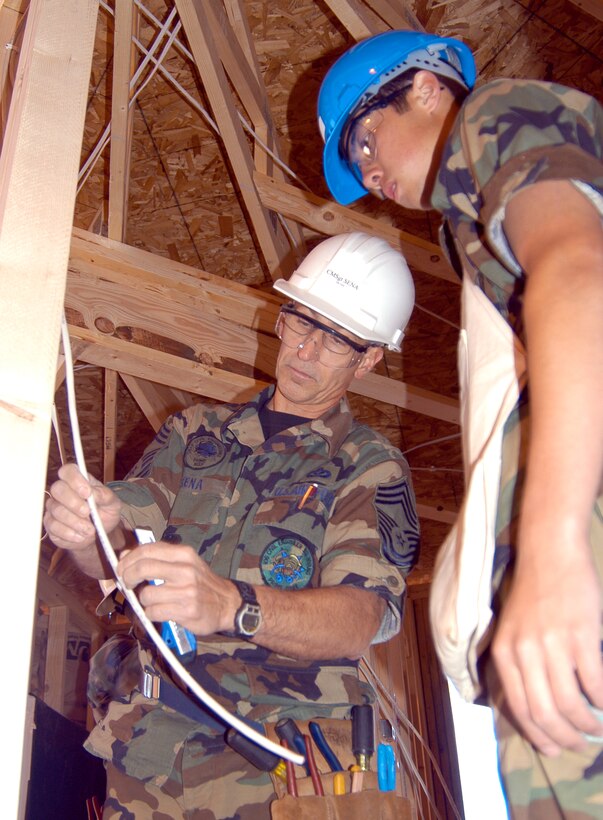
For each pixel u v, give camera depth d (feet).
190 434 5.77
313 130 11.66
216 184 12.33
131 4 9.70
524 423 2.79
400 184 3.73
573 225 2.46
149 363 10.05
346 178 6.21
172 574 3.92
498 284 3.02
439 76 3.73
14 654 2.48
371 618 4.74
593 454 2.16
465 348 3.12
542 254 2.43
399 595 4.98
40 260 3.08
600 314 2.25
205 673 4.68
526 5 10.53
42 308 3.00
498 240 2.70
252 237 12.94
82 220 12.82
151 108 11.57
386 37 5.25
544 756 2.48
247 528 5.15
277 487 5.32
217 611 4.08
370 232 10.44
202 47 9.59
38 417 2.81
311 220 10.48
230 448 5.63
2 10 4.40
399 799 4.65
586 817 2.35
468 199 2.99
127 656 5.13
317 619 4.48
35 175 3.25
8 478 2.69
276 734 4.54
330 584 4.90
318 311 6.15
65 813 7.82
